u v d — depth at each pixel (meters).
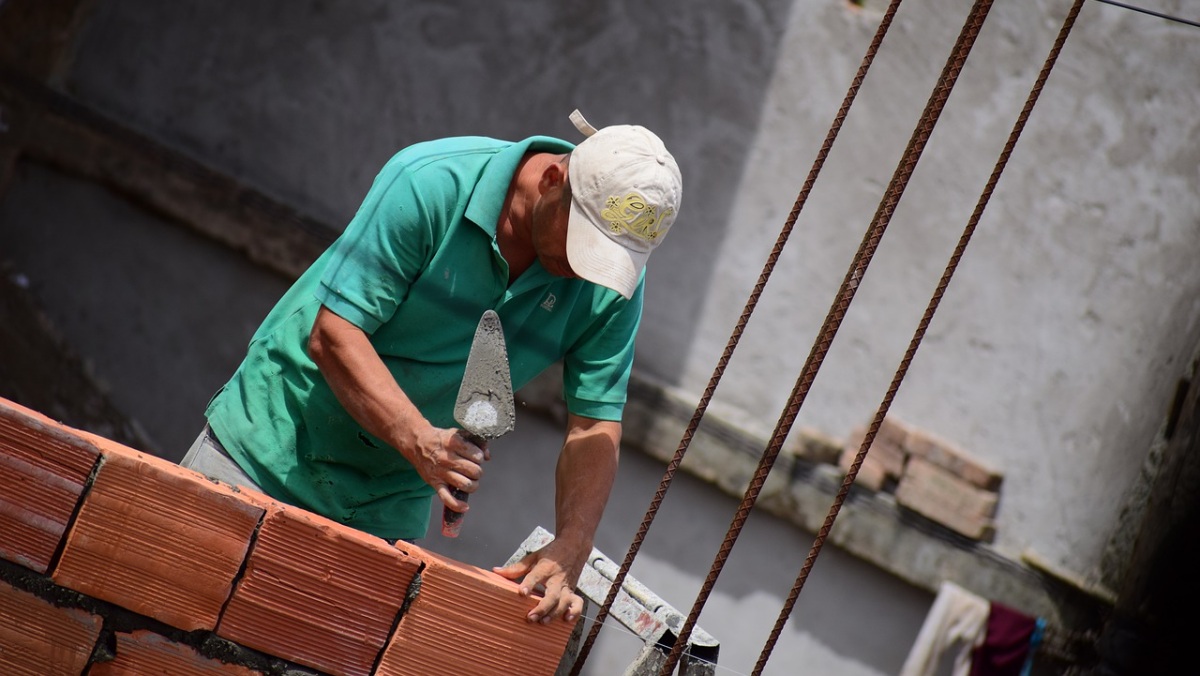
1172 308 16.94
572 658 7.14
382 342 6.68
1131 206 17.12
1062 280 17.30
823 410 17.64
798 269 17.61
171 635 5.36
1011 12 17.12
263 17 17.81
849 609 17.64
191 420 17.75
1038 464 17.34
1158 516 15.89
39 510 5.15
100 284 17.70
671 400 17.41
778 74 17.48
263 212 17.56
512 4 17.61
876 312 17.55
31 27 17.31
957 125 17.33
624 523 17.55
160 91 17.78
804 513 17.39
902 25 17.23
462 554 17.53
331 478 6.90
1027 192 17.27
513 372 7.06
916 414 17.55
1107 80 17.06
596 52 17.61
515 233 6.63
